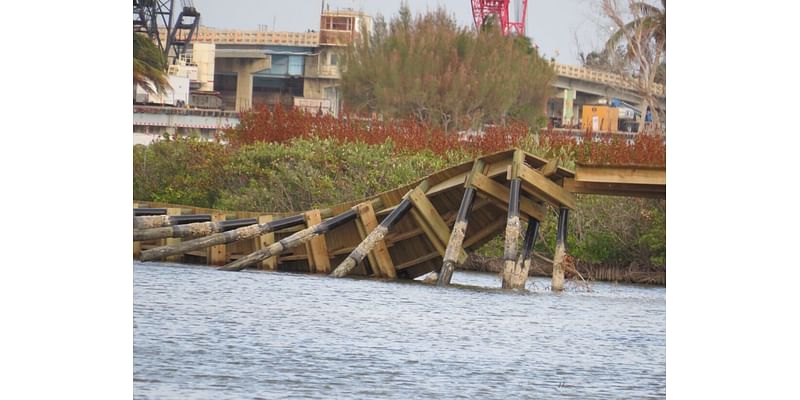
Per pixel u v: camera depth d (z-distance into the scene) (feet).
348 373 240.53
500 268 532.73
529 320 332.19
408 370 248.52
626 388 248.73
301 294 352.49
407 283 396.37
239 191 591.37
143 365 237.86
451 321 318.24
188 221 415.44
